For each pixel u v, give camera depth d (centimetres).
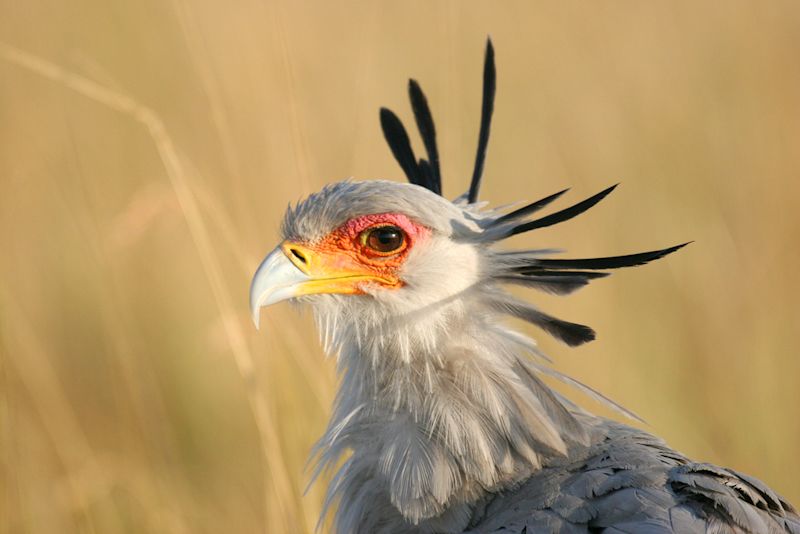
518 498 654
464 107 1370
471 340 698
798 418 1131
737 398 1140
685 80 1466
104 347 1175
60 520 957
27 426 1009
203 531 998
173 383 1173
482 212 750
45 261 1249
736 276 1232
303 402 966
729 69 1476
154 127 913
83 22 1325
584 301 1177
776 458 1097
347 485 702
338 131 1288
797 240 1259
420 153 1272
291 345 923
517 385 684
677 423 1111
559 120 1427
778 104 1405
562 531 611
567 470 659
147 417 1061
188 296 1225
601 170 1373
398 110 1334
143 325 1193
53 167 1235
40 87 1280
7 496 945
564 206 1334
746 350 1170
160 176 1239
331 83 1340
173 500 992
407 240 700
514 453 671
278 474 841
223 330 979
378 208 702
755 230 1288
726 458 1099
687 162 1373
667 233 1294
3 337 1018
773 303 1202
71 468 985
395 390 693
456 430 671
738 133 1391
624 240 1304
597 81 1472
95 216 1121
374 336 703
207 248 885
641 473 631
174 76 1295
